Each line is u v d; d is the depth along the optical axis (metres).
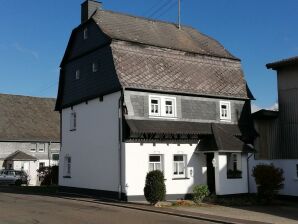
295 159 27.03
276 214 20.06
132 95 25.89
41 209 19.48
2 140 51.31
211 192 27.75
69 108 32.19
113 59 26.53
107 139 26.95
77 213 18.16
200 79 29.36
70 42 32.19
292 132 27.86
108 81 26.97
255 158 29.00
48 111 58.59
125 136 25.25
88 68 29.73
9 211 18.59
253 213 20.23
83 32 30.81
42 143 54.22
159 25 32.59
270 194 24.98
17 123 54.38
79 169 30.12
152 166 26.16
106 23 29.23
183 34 33.19
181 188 26.81
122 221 16.02
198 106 28.56
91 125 28.94
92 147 28.64
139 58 27.47
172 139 26.81
